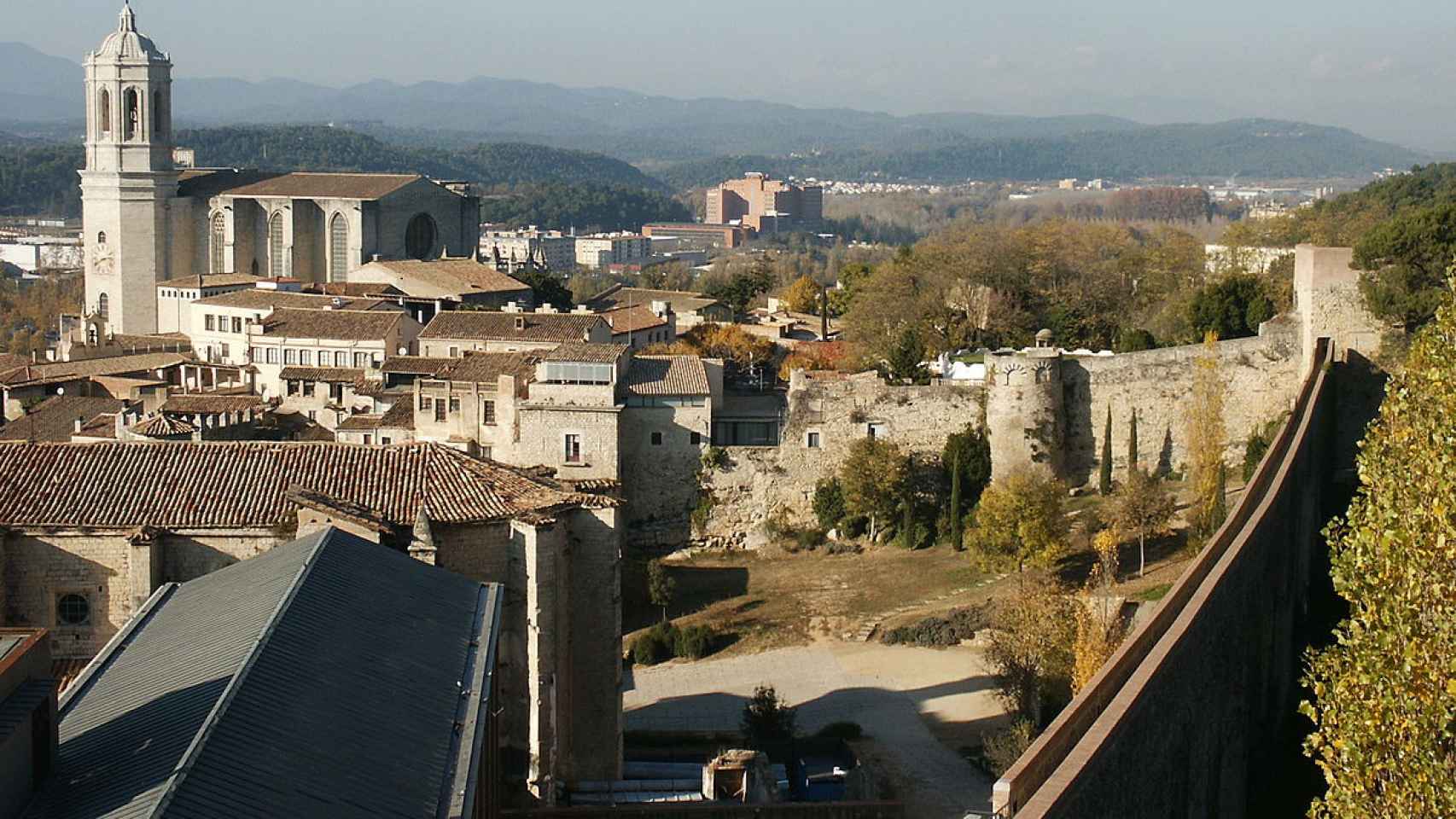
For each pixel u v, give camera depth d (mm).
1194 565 73875
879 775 95688
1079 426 148250
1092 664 94062
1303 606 109625
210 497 78500
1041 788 46094
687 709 110750
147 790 44969
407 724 53625
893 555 143875
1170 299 194125
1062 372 147750
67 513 76812
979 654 119125
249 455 82125
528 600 78438
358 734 51469
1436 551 56625
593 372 143750
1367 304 138625
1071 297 199375
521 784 76188
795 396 149625
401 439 148375
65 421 156625
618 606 84500
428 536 73625
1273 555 91000
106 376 190125
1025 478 134375
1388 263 137000
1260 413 144375
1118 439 147250
